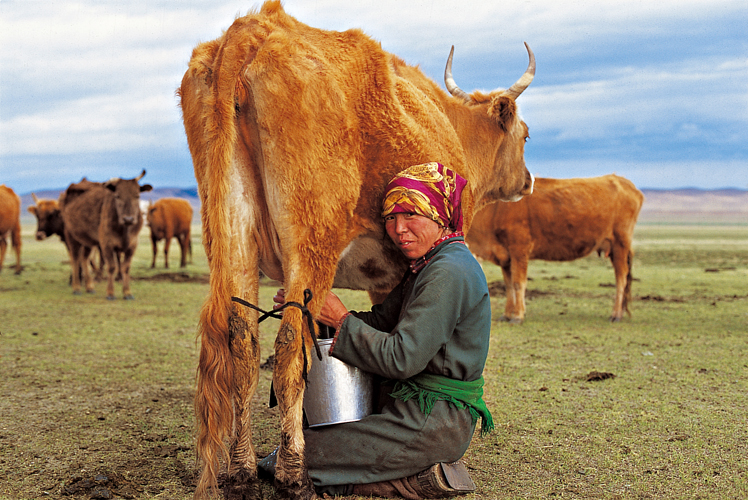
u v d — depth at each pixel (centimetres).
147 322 903
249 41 316
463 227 439
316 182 316
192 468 354
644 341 763
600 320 947
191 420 445
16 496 312
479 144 507
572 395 514
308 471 312
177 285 1470
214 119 304
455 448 312
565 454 379
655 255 2884
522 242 922
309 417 321
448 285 302
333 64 337
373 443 309
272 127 310
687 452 382
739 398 504
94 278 1603
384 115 344
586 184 957
